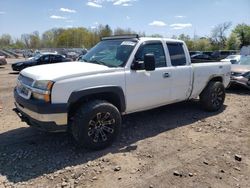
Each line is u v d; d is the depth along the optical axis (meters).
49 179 3.87
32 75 4.60
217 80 7.29
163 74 5.67
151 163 4.34
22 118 4.89
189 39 73.94
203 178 3.95
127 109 5.21
